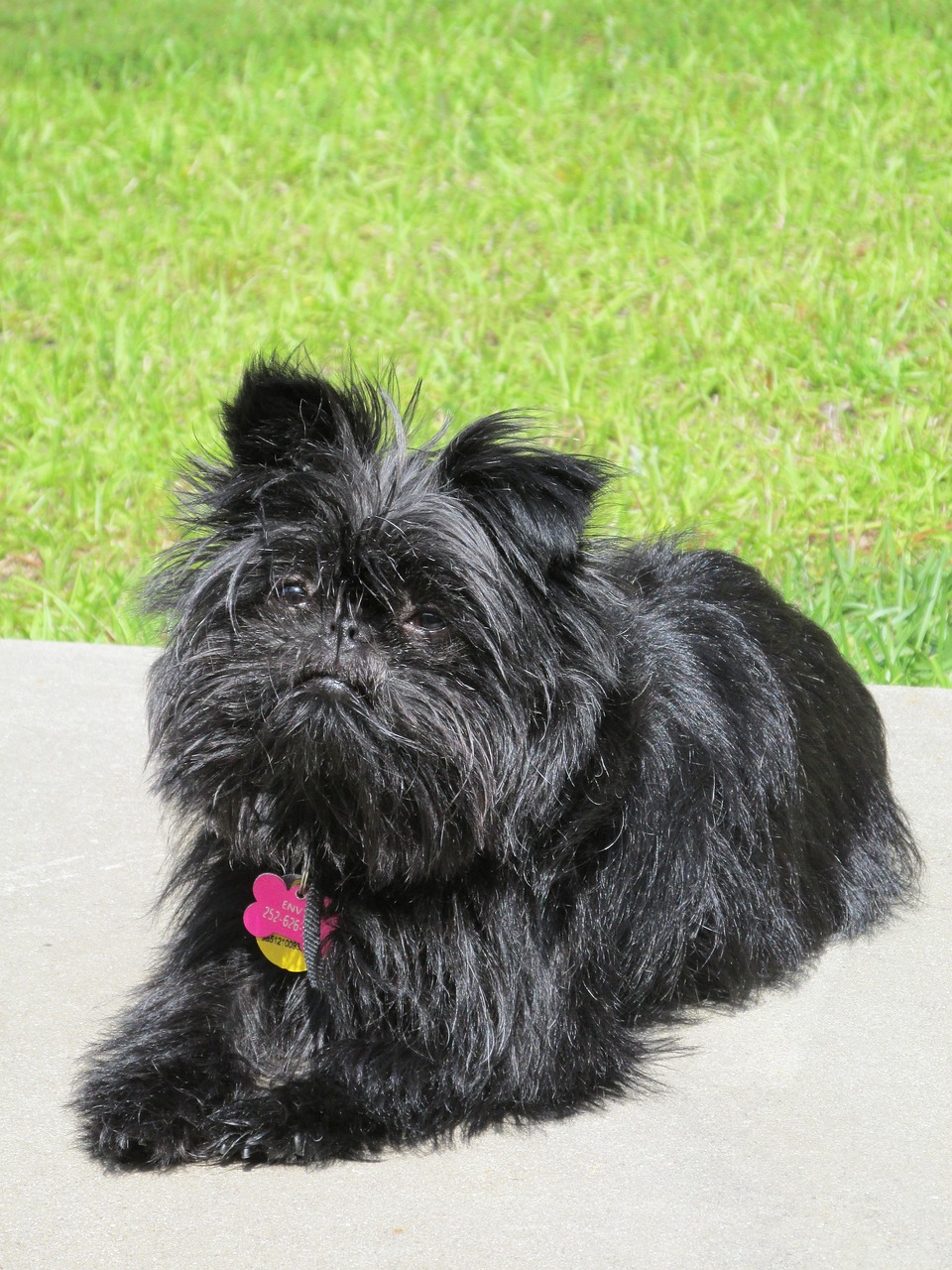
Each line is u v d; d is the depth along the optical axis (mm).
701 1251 2812
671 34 12844
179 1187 3033
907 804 4988
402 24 13680
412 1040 3391
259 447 3334
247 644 3215
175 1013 3439
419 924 3373
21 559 7395
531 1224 2896
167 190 10883
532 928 3396
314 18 14133
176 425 8211
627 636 3656
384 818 3176
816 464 7676
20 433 8328
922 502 7332
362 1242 2842
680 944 3766
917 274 9062
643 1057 3555
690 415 8180
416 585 3176
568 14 13547
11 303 9594
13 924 4203
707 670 4016
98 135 11773
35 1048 3568
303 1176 3076
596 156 10828
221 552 3334
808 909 4094
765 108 11312
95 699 5828
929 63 11898
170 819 4707
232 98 12242
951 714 5617
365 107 11859
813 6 13352
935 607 6508
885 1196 2986
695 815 3814
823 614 6426
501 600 3178
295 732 3092
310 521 3219
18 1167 3098
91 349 8977
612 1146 3178
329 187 10727
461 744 3152
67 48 13672
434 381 8414
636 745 3578
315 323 9148
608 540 3840
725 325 8812
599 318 8930
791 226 9758
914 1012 3781
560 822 3385
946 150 10555
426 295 9305
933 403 8047
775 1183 3031
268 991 3531
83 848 4680
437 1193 3012
